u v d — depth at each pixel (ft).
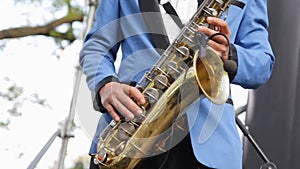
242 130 14.74
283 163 16.61
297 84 16.75
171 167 11.62
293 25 16.92
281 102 16.78
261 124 16.92
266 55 12.05
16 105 35.58
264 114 16.92
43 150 17.61
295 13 16.93
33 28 36.65
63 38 37.14
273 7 17.04
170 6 12.26
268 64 12.00
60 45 37.14
